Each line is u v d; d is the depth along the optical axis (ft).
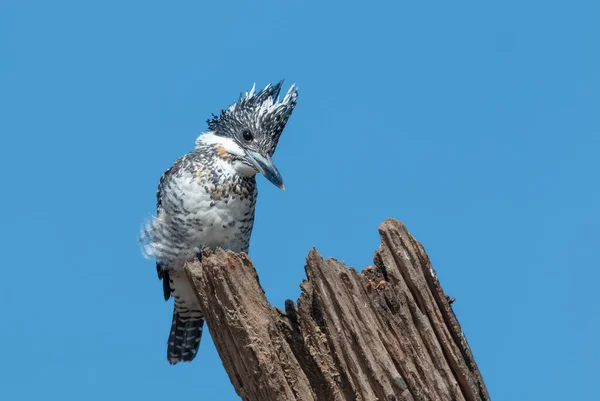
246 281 27.14
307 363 27.30
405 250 27.50
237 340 26.84
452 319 27.45
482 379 27.55
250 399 27.68
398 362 26.71
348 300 26.91
